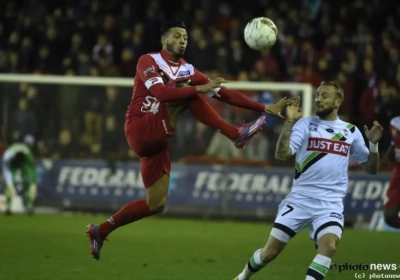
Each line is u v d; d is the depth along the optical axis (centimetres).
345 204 3919
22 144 4178
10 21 5012
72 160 4184
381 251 2895
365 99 4256
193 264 2459
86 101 4209
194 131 4125
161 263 2466
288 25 4747
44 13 5000
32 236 3088
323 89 1759
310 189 1722
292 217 1722
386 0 5000
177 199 4122
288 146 1697
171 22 1919
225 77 4484
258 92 4078
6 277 2116
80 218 3909
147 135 1903
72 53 4634
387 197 3006
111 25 4775
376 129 1786
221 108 4109
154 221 3931
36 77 4222
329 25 4897
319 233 1697
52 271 2241
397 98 4012
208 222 3959
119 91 4203
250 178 4062
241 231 3550
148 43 4775
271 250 1742
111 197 4134
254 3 5019
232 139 1955
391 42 4803
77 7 5072
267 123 4062
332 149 1731
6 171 3988
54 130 4216
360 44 4606
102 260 2500
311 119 1778
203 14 4841
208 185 4103
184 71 1931
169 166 1991
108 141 4175
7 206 4012
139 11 4978
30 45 4738
